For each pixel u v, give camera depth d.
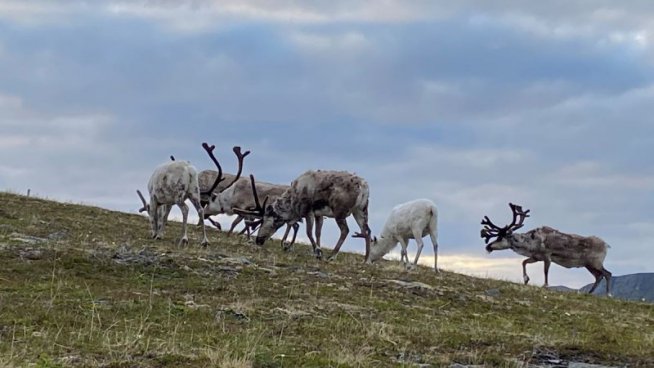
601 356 21.08
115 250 28.92
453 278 35.16
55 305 21.00
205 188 47.66
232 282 26.52
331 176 38.03
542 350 21.19
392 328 22.08
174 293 24.22
